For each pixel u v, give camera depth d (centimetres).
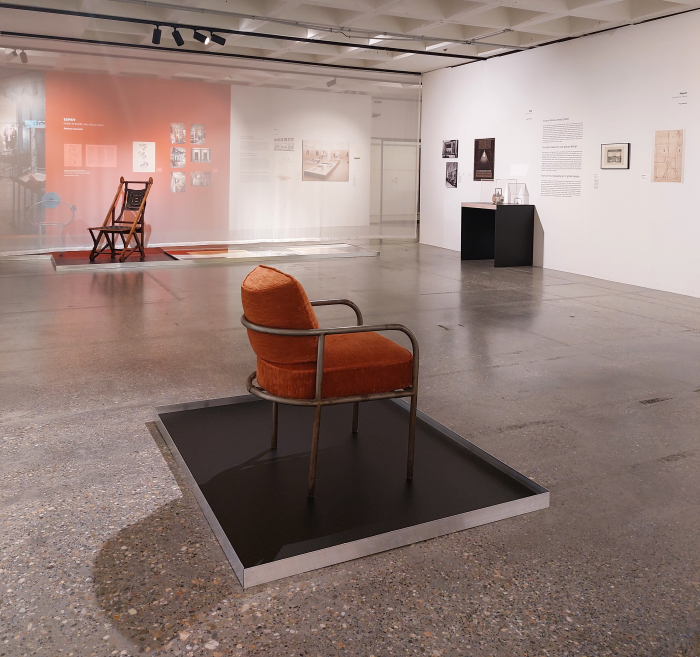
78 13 851
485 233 1120
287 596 220
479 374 470
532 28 900
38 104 1062
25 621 205
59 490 290
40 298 727
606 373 475
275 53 1109
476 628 206
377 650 195
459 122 1205
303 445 339
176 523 264
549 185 1009
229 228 1235
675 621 210
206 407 393
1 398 407
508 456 333
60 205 1103
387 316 661
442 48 1069
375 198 1341
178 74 1148
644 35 835
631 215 877
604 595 223
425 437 353
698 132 780
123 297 741
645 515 276
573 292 816
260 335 275
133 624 204
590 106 925
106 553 242
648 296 794
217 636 200
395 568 238
